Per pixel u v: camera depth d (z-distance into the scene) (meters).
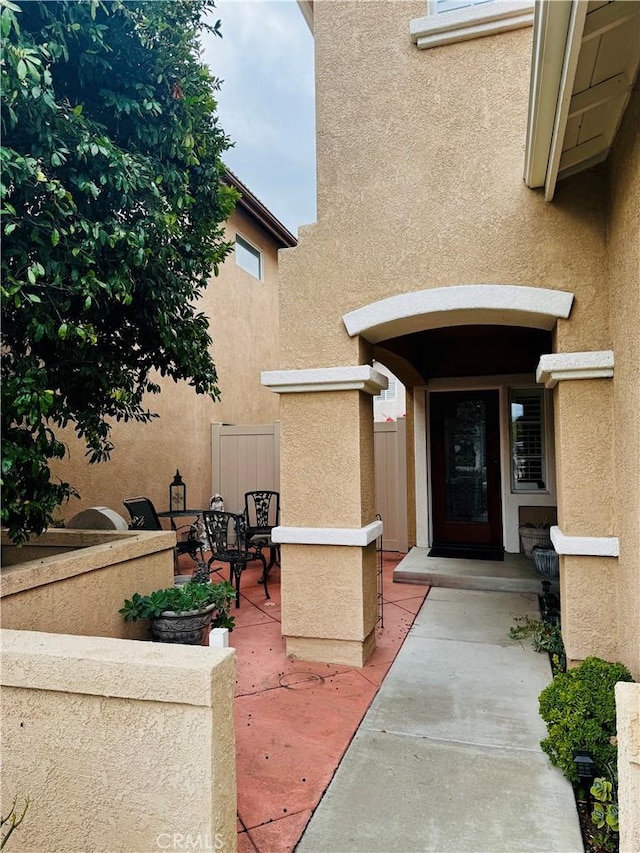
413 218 5.05
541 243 4.62
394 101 5.17
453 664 5.11
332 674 4.94
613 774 3.05
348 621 5.12
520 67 4.77
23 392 3.42
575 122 3.78
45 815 2.38
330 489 5.22
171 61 4.39
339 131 5.34
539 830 2.87
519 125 4.76
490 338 9.31
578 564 4.27
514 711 4.18
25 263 3.51
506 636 5.83
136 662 2.24
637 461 3.47
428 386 9.88
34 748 2.40
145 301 4.65
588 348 4.43
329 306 5.30
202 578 5.55
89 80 4.16
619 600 4.08
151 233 4.29
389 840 2.81
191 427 10.61
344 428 5.19
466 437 9.92
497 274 4.74
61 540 5.12
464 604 7.01
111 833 2.29
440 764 3.49
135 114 4.34
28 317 3.64
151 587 4.89
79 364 4.44
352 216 5.27
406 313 4.96
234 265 12.46
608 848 2.75
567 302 4.47
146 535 5.04
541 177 4.45
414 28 4.99
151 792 2.23
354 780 3.34
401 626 6.22
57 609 3.73
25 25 3.70
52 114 3.55
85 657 2.31
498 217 4.77
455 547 9.72
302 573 5.27
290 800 3.15
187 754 2.18
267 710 4.25
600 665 3.68
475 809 3.05
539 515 9.25
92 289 3.78
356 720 4.08
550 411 9.31
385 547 10.34
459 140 4.93
